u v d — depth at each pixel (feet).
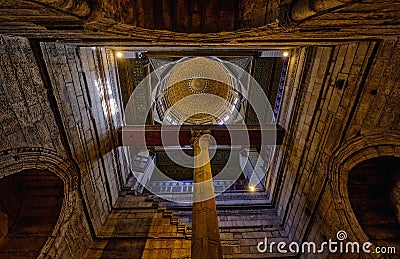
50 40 18.99
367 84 20.16
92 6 10.44
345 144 22.81
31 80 18.85
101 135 30.68
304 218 29.58
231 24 13.60
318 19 11.51
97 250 27.32
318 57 26.00
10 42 16.81
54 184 27.04
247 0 12.78
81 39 19.58
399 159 24.45
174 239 28.76
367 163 25.39
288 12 11.55
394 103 18.89
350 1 8.70
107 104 32.81
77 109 25.11
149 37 16.33
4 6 9.26
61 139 22.47
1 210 24.80
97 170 29.32
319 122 26.27
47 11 9.92
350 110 21.83
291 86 32.24
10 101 16.84
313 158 27.50
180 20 13.55
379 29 14.16
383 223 23.99
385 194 26.04
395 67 17.99
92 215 27.99
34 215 25.88
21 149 17.95
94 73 29.37
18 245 23.41
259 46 27.22
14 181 26.09
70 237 23.98
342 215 23.13
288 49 31.50
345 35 16.58
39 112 19.72
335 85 23.50
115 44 24.16
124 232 29.45
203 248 14.26
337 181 23.75
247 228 35.35
